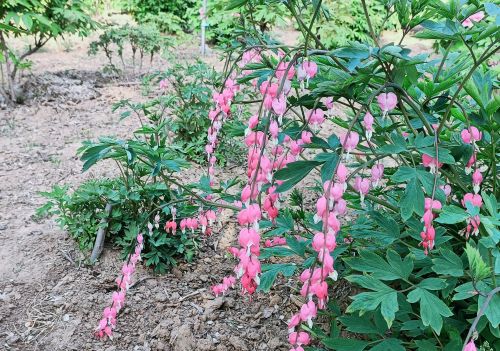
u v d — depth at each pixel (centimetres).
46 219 380
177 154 330
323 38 857
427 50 914
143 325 283
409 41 983
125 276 256
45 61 812
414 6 198
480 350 197
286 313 291
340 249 244
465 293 187
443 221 175
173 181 256
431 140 189
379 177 180
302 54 182
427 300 188
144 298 301
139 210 341
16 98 619
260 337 275
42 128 554
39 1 641
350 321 223
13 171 457
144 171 328
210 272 325
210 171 267
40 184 436
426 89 212
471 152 211
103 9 1151
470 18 232
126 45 959
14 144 512
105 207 334
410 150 193
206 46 941
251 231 153
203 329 279
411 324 215
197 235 353
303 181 448
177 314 289
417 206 182
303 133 191
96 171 461
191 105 470
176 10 1104
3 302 294
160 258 325
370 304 187
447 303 224
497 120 214
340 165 159
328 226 153
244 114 480
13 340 271
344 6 905
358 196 271
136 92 669
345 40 855
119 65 809
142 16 1085
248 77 229
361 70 194
